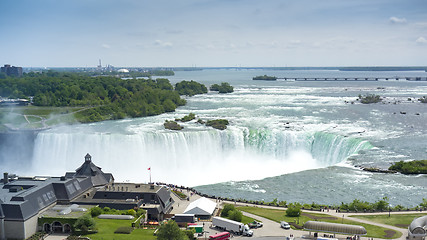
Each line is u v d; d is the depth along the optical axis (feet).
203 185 601.21
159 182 575.79
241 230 381.60
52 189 429.38
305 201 515.91
